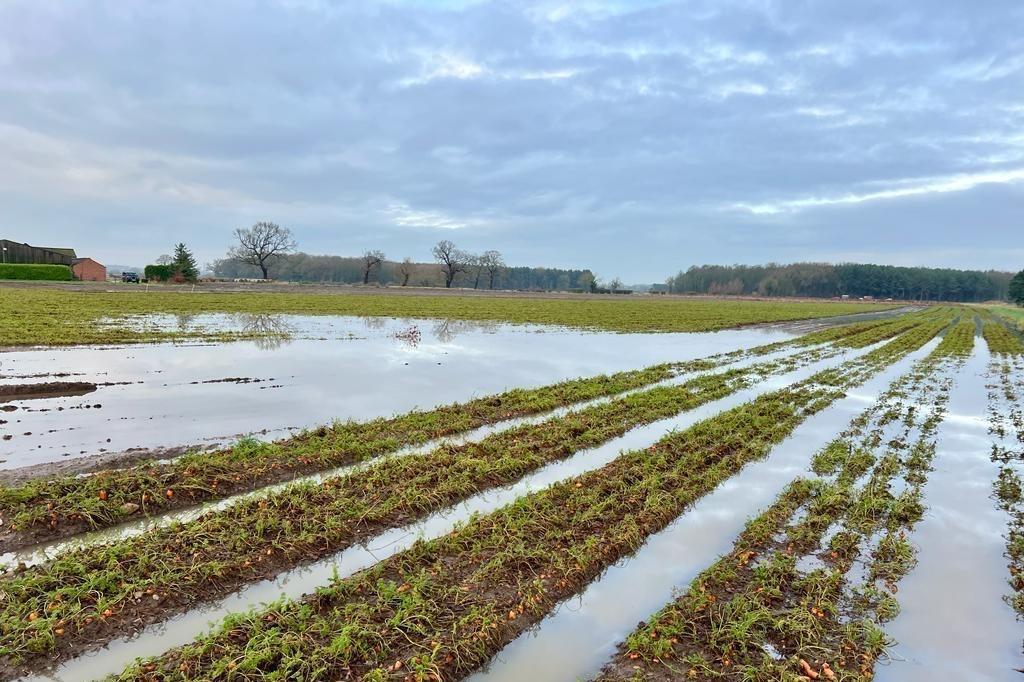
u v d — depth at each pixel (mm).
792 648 5309
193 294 53562
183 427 11344
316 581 6242
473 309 47969
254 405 13289
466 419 12289
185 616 5531
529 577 6312
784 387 17938
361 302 51656
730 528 7836
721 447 11078
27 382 14367
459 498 8422
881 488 9070
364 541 7098
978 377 20844
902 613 5922
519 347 25203
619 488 8742
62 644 5008
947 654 5316
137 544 6449
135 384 14875
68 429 10930
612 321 40344
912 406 15516
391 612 5555
